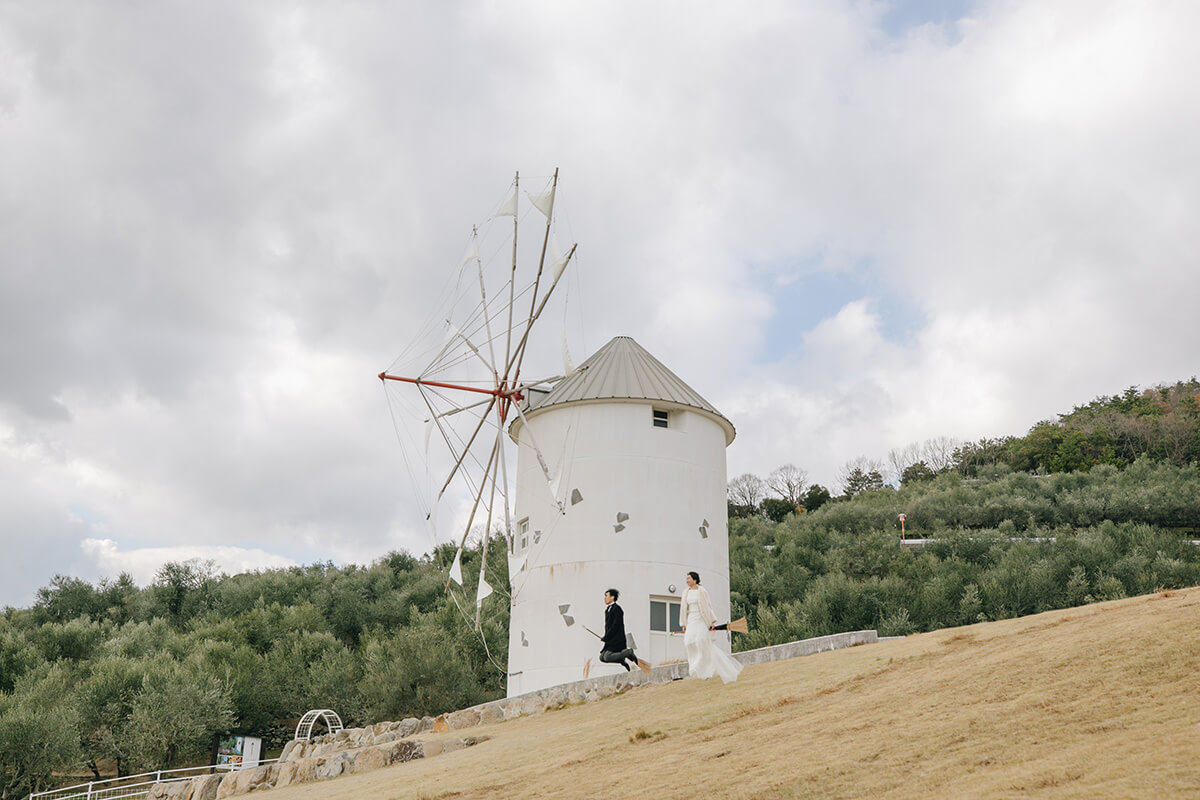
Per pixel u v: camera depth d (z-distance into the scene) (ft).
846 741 28.55
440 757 49.21
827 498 349.41
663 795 26.94
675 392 81.15
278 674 126.72
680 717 41.42
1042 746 22.79
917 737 26.71
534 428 83.30
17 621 169.27
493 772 38.70
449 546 212.23
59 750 96.73
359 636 159.22
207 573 192.54
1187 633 29.58
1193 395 403.13
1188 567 159.12
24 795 95.61
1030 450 360.48
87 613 174.50
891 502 280.51
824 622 136.36
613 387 79.61
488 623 139.13
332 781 50.49
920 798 20.88
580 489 77.20
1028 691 28.48
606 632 57.98
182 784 63.41
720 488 82.33
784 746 30.12
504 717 60.80
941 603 145.89
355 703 121.80
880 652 49.96
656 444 78.59
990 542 191.72
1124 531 198.49
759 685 45.80
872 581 150.30
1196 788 17.02
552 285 79.61
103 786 102.58
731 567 173.68
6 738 94.43
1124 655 29.25
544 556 77.36
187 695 107.96
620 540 75.00
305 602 162.50
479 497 85.97
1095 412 405.39
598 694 57.41
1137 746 20.67
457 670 125.08
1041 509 240.53
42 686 110.42
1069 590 151.74
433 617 148.77
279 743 128.47
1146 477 278.05
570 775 33.88
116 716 107.34
